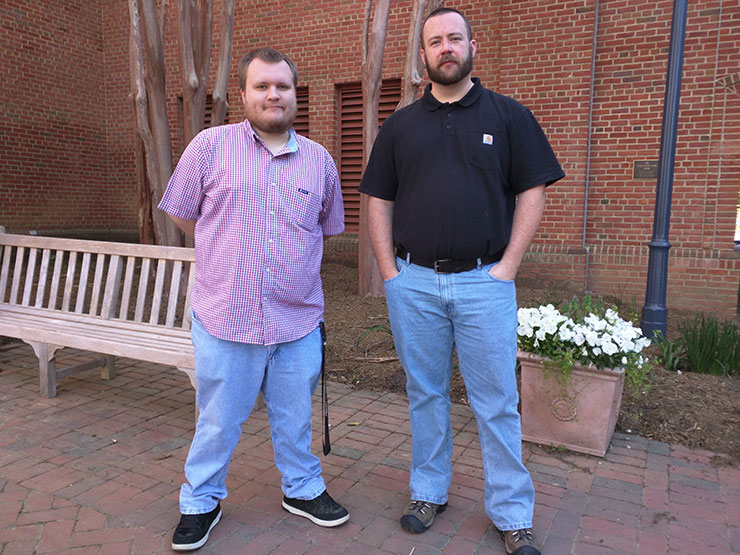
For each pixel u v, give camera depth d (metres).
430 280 2.14
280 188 2.13
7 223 9.81
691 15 6.39
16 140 9.84
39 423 3.38
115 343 3.39
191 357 3.12
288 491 2.42
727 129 6.35
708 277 6.54
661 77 6.59
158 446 3.10
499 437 2.18
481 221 2.05
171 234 6.67
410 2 8.14
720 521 2.43
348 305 6.24
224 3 6.04
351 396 3.94
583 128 6.90
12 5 9.59
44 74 10.17
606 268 7.02
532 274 7.27
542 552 2.21
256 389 2.28
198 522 2.23
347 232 9.21
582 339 2.90
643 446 3.16
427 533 2.34
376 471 2.88
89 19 10.84
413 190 2.14
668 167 4.68
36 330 3.73
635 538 2.30
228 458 2.30
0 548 2.18
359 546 2.25
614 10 6.73
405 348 2.28
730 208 6.42
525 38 7.07
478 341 2.12
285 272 2.16
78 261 9.82
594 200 7.08
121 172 11.24
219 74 6.19
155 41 6.20
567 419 3.05
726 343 4.16
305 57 9.02
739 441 3.18
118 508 2.47
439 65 2.01
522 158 2.04
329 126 8.96
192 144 2.10
